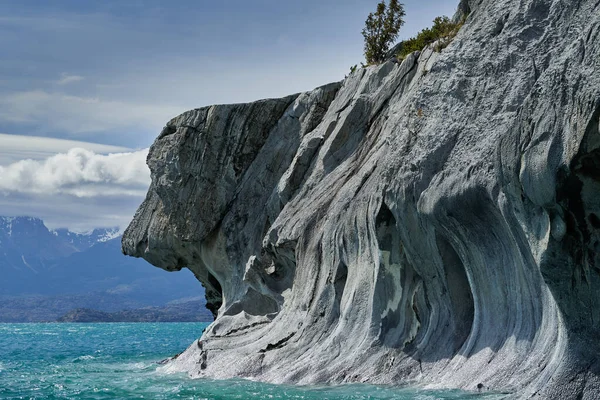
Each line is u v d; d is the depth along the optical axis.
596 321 12.79
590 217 12.55
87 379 25.25
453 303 18.14
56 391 21.81
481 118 17.55
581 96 12.17
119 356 40.47
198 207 30.86
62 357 40.19
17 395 21.12
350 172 24.00
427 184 18.05
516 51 17.62
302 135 29.38
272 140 30.22
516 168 13.70
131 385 22.17
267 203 29.25
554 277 13.14
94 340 71.81
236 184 30.64
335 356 20.05
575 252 12.80
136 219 35.06
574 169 12.33
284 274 26.84
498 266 16.47
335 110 27.44
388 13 30.39
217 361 23.22
